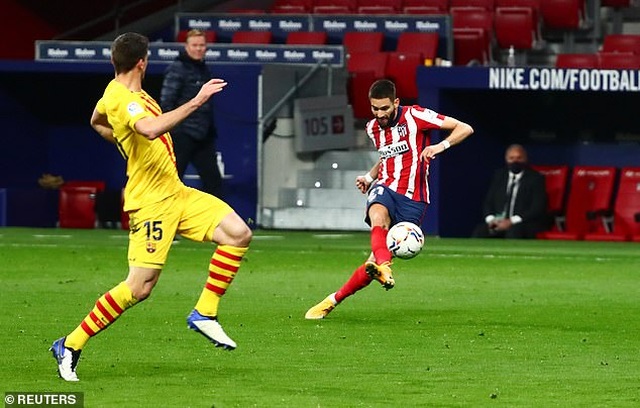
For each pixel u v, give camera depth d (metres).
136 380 21.56
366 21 67.19
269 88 59.09
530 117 62.12
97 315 21.69
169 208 22.25
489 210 56.91
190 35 47.47
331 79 60.41
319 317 29.61
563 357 24.23
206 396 20.12
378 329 27.91
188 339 26.17
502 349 25.20
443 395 20.34
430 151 29.05
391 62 64.31
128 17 75.19
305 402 19.67
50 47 61.28
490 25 68.69
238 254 22.64
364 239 54.62
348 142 60.19
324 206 59.62
